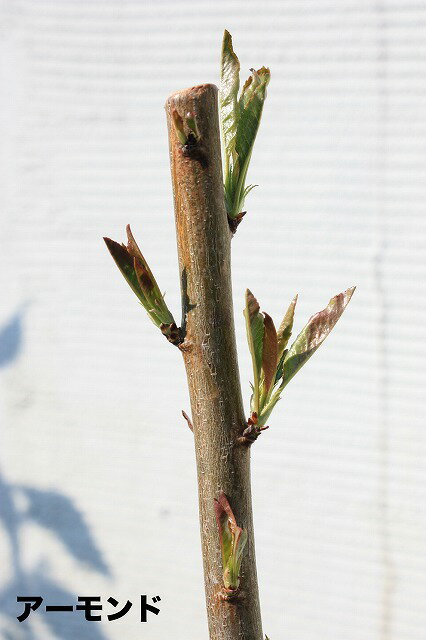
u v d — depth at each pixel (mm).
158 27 1473
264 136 1450
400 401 1467
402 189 1397
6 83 1590
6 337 1712
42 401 1721
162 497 1690
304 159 1438
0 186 1637
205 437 523
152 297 525
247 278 1505
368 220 1425
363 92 1379
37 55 1562
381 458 1500
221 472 522
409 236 1408
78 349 1680
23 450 1756
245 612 522
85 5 1514
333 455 1531
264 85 534
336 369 1497
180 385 1636
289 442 1558
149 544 1718
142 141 1539
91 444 1715
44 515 1776
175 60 1474
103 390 1682
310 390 1521
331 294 1464
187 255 521
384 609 1551
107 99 1543
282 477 1572
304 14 1377
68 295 1660
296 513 1577
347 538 1553
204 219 518
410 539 1510
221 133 540
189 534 1688
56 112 1577
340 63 1378
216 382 521
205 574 526
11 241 1660
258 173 1469
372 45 1354
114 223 1590
